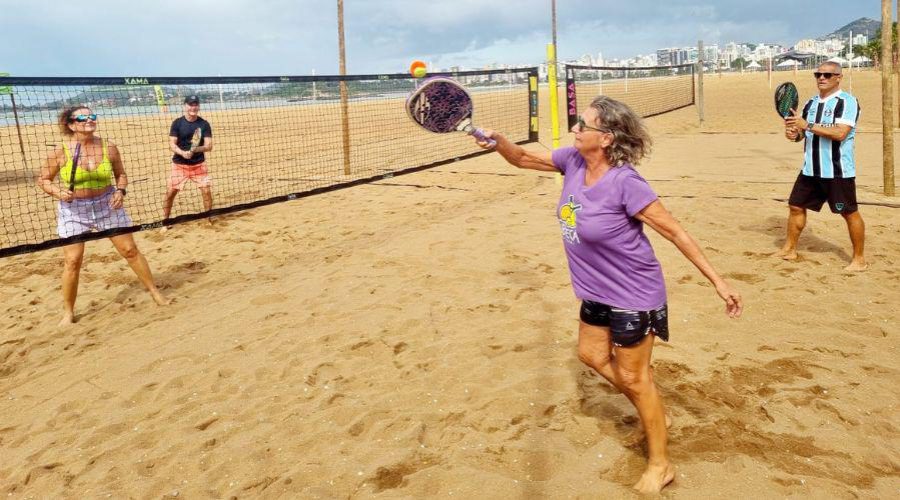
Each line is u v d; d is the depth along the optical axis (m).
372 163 13.41
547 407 3.64
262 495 3.07
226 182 11.77
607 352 2.91
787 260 5.96
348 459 3.29
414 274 6.09
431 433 3.49
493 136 3.16
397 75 7.66
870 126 16.81
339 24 11.63
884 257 5.93
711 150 13.86
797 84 41.16
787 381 3.78
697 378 3.86
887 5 7.89
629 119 2.58
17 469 3.47
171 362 4.61
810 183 5.68
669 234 2.58
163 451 3.51
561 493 2.91
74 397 4.24
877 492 2.81
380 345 4.58
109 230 5.54
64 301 5.64
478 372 4.10
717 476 2.94
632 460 3.12
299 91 11.41
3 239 8.36
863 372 3.86
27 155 15.27
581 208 2.66
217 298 5.93
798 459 3.06
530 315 4.97
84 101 7.32
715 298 5.11
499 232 7.36
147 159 14.48
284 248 7.52
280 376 4.27
